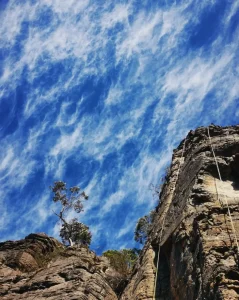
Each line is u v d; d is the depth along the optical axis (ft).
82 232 148.05
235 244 50.08
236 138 76.23
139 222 135.44
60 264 93.50
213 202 60.70
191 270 53.62
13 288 89.25
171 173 92.38
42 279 88.94
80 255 97.86
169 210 77.00
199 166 71.00
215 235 52.60
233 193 62.95
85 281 86.43
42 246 114.52
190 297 51.39
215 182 66.49
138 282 69.97
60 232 150.61
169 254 68.23
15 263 104.32
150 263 70.69
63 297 81.20
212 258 48.80
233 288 43.21
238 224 53.72
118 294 88.94
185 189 71.77
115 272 97.30
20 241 116.26
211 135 85.76
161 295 64.49
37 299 82.64
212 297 44.34
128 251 126.72
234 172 68.39
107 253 113.19
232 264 46.78
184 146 96.84
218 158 71.05
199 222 56.24
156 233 76.64
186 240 59.00
